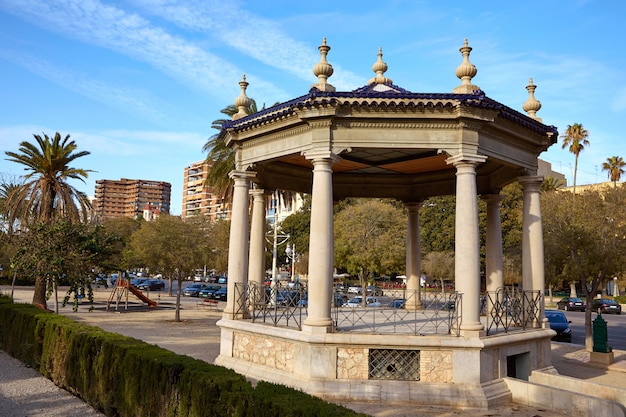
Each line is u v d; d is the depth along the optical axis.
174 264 25.45
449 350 10.12
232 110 24.70
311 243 10.79
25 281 50.88
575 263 18.50
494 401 9.98
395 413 9.18
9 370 13.09
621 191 19.02
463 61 11.28
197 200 141.75
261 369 11.29
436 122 10.89
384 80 13.72
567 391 9.52
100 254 22.17
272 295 14.50
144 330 21.73
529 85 13.74
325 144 10.88
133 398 8.33
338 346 10.20
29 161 26.47
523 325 12.05
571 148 52.91
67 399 10.34
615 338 24.02
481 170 14.87
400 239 33.69
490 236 14.73
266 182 14.97
